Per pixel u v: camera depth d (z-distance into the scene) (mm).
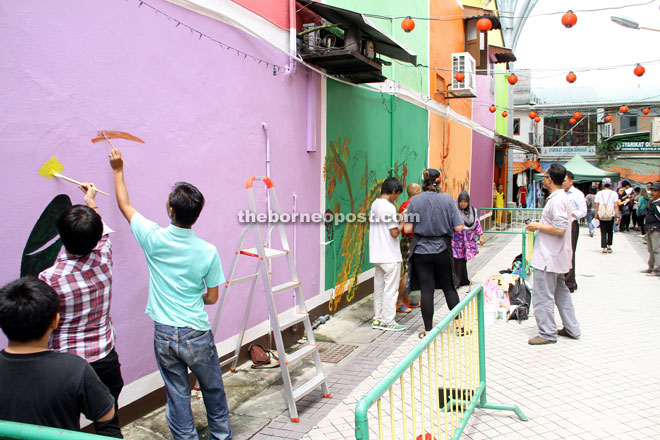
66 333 2463
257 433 3439
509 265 10273
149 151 3555
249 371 4523
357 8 6727
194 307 3018
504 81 21891
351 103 6738
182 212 2920
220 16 4195
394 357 4965
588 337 5602
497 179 22172
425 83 10117
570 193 7805
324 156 6062
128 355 3445
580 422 3592
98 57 3148
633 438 3357
